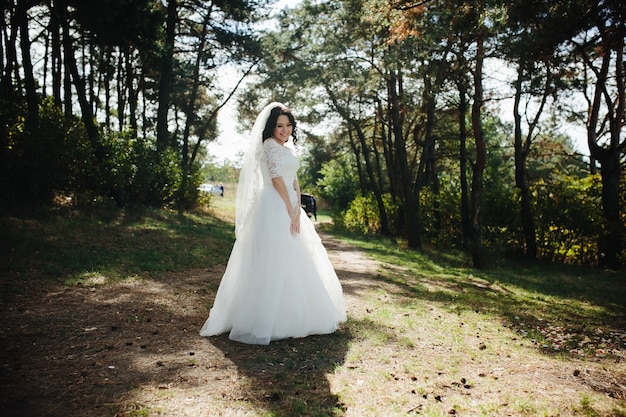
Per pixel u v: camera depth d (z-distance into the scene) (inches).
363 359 141.0
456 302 260.2
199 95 943.7
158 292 215.6
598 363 158.7
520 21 336.8
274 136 164.7
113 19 506.0
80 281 221.6
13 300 182.1
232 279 159.2
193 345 143.9
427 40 377.1
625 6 324.8
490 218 626.2
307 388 116.7
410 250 641.6
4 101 430.6
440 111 774.5
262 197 159.2
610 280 449.7
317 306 162.4
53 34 599.5
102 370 120.2
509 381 132.3
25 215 384.2
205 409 101.6
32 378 112.3
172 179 676.1
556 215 586.6
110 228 397.1
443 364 143.6
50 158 446.9
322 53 717.3
